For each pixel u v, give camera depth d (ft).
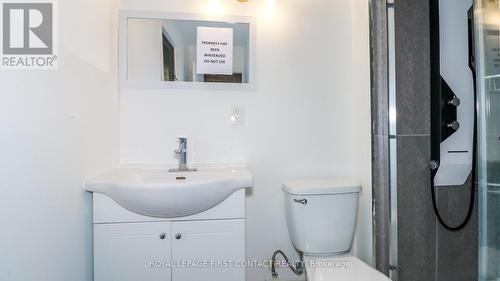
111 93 4.61
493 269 3.16
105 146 4.39
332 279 3.66
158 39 4.97
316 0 5.28
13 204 2.54
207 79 5.03
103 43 4.35
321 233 4.48
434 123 4.60
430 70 4.63
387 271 4.53
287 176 5.20
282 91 5.19
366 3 4.86
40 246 2.91
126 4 4.92
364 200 4.92
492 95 3.17
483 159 3.22
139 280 3.81
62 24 3.32
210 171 4.56
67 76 3.41
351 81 5.32
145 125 4.93
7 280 2.46
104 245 3.77
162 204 3.61
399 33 4.58
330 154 5.28
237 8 5.14
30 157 2.77
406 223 4.59
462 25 4.72
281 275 5.20
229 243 3.94
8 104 2.53
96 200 3.77
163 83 4.94
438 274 4.69
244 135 5.12
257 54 5.14
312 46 5.25
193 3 5.04
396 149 4.57
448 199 4.73
